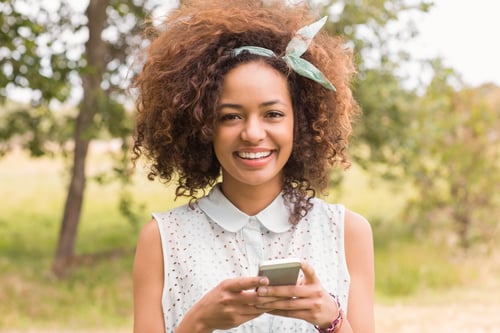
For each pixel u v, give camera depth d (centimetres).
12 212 1173
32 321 622
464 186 871
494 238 862
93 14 761
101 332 588
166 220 160
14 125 814
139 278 158
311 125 160
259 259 156
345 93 167
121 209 878
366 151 891
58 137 838
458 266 787
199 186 169
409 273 761
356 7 715
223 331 150
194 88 149
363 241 161
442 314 607
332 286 155
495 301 657
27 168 1535
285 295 128
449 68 761
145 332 153
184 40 157
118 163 814
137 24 799
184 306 154
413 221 989
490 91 882
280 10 164
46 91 589
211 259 155
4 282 740
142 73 165
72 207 814
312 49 158
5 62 561
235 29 151
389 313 616
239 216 157
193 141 162
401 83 788
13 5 522
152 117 162
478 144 861
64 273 791
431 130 827
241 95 143
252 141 143
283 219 159
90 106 781
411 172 866
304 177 163
